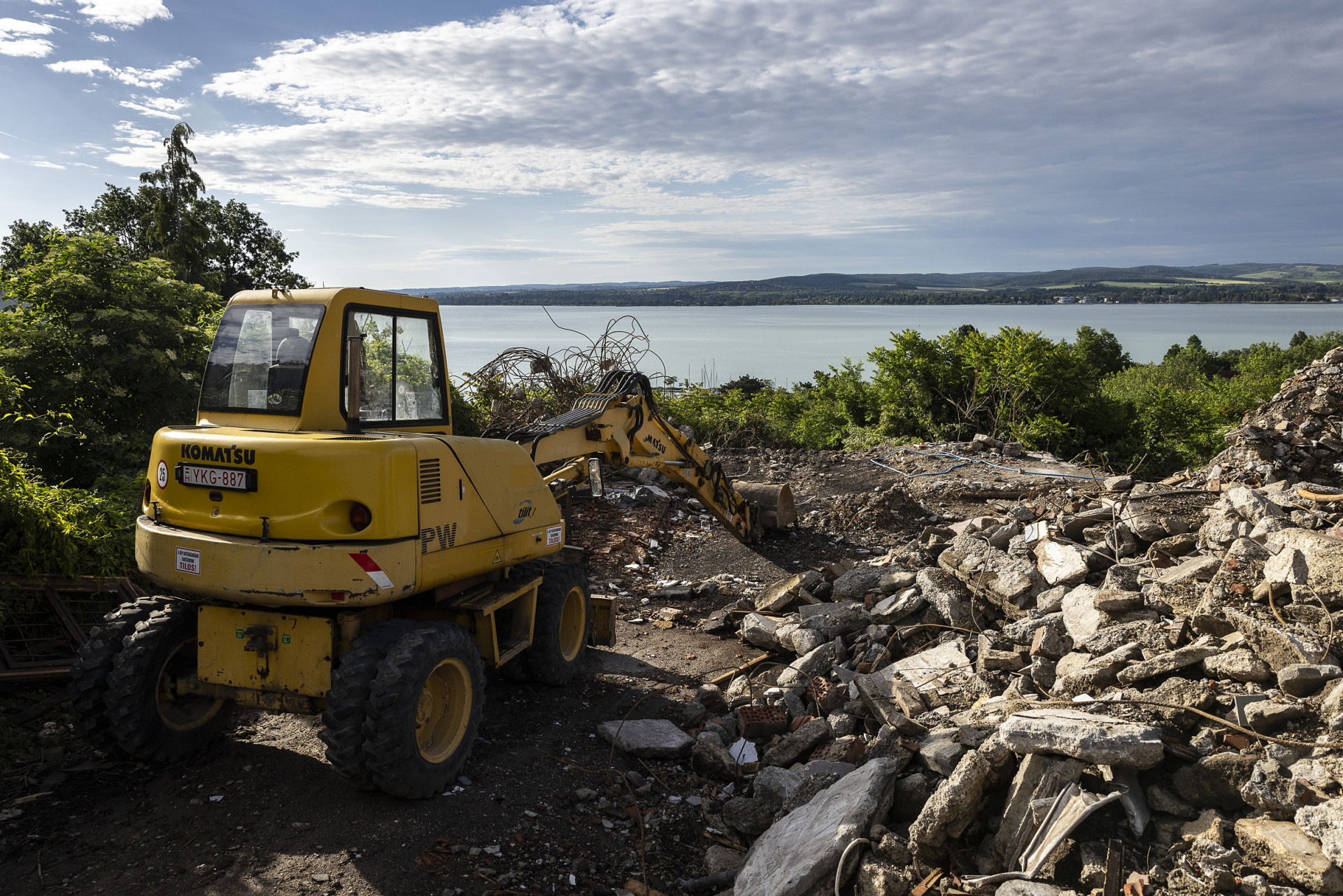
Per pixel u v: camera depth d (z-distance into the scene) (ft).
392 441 15.16
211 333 32.42
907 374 73.31
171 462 15.53
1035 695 17.26
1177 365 155.53
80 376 28.12
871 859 13.19
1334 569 15.53
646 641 27.04
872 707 18.06
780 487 38.99
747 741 19.27
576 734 19.63
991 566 22.72
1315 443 31.86
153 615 16.46
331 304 15.81
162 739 16.15
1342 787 11.64
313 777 16.40
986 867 12.89
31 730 17.58
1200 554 21.03
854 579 26.96
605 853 14.92
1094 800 12.47
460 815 15.44
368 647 14.89
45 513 20.99
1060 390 70.38
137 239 117.19
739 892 13.07
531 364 50.03
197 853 13.66
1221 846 11.53
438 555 16.11
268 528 14.48
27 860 13.15
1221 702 14.17
